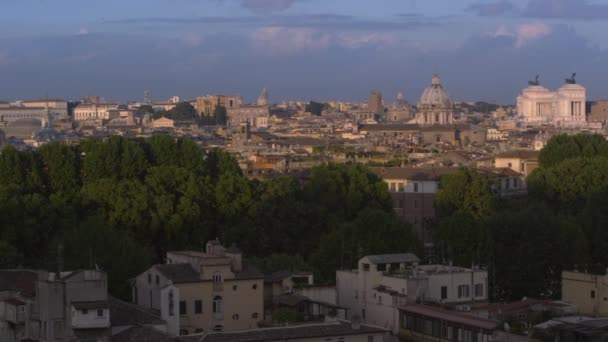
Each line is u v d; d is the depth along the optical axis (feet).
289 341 637.30
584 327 651.25
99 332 626.64
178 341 634.02
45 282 636.89
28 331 649.61
